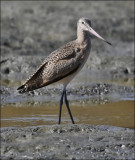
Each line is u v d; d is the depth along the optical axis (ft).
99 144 39.81
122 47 113.29
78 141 40.52
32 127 44.60
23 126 49.39
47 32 117.50
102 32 123.44
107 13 137.59
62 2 147.95
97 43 114.42
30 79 48.73
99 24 125.90
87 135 42.22
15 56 92.63
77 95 67.51
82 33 49.96
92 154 37.50
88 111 57.93
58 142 40.06
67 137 41.50
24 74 84.43
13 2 143.95
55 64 48.65
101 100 65.26
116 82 78.33
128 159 37.01
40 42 108.47
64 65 48.60
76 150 38.29
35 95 66.74
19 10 132.87
